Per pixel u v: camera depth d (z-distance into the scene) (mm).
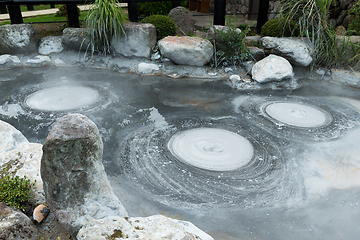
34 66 6012
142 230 1846
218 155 3240
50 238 1992
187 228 1960
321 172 2982
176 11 6707
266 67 5230
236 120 4020
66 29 6215
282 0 6035
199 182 2822
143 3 8000
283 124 3930
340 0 6402
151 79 5461
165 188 2736
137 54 5992
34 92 4758
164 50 5699
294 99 4727
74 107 4258
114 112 4148
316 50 5500
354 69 5496
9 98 4508
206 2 10898
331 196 2658
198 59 5648
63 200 1871
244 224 2340
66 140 1751
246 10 9805
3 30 5938
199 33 7035
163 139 3521
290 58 5406
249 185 2793
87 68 5965
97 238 1774
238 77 5371
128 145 3387
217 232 2258
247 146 3418
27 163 2463
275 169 3025
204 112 4234
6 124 2910
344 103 4586
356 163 3125
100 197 1994
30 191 2193
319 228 2316
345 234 2262
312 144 3475
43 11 10531
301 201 2600
